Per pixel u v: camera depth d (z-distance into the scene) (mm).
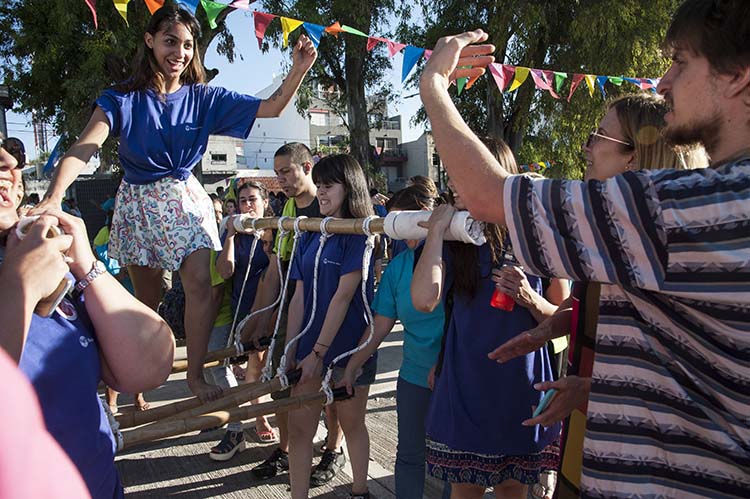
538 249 1090
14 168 1323
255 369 3947
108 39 9633
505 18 13977
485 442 2006
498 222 1189
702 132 1103
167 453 3668
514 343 1821
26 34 10461
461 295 2076
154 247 2414
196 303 2453
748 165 1014
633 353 1131
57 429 1138
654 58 13547
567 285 2279
